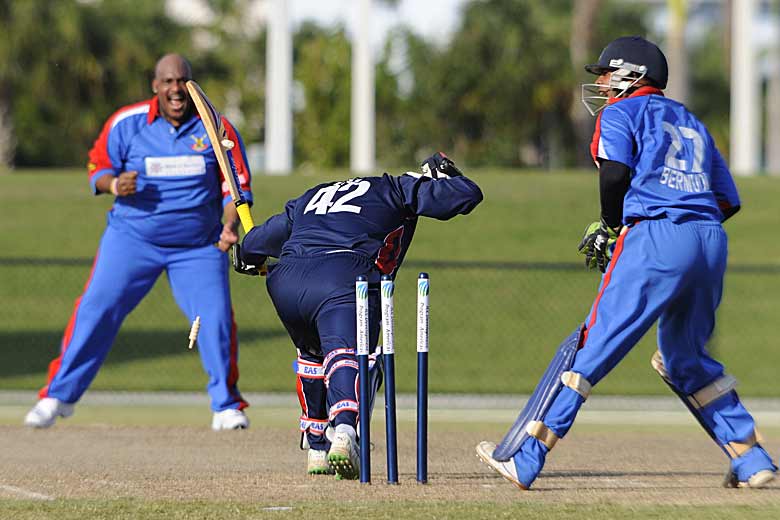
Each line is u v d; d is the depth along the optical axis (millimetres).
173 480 25422
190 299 37594
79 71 164625
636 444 34219
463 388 56969
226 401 37406
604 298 23281
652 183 23328
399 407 47562
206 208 37469
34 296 79625
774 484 25406
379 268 24500
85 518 20219
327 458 24016
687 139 23703
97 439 34531
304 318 24266
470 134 191625
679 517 20578
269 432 36500
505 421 42656
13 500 22328
